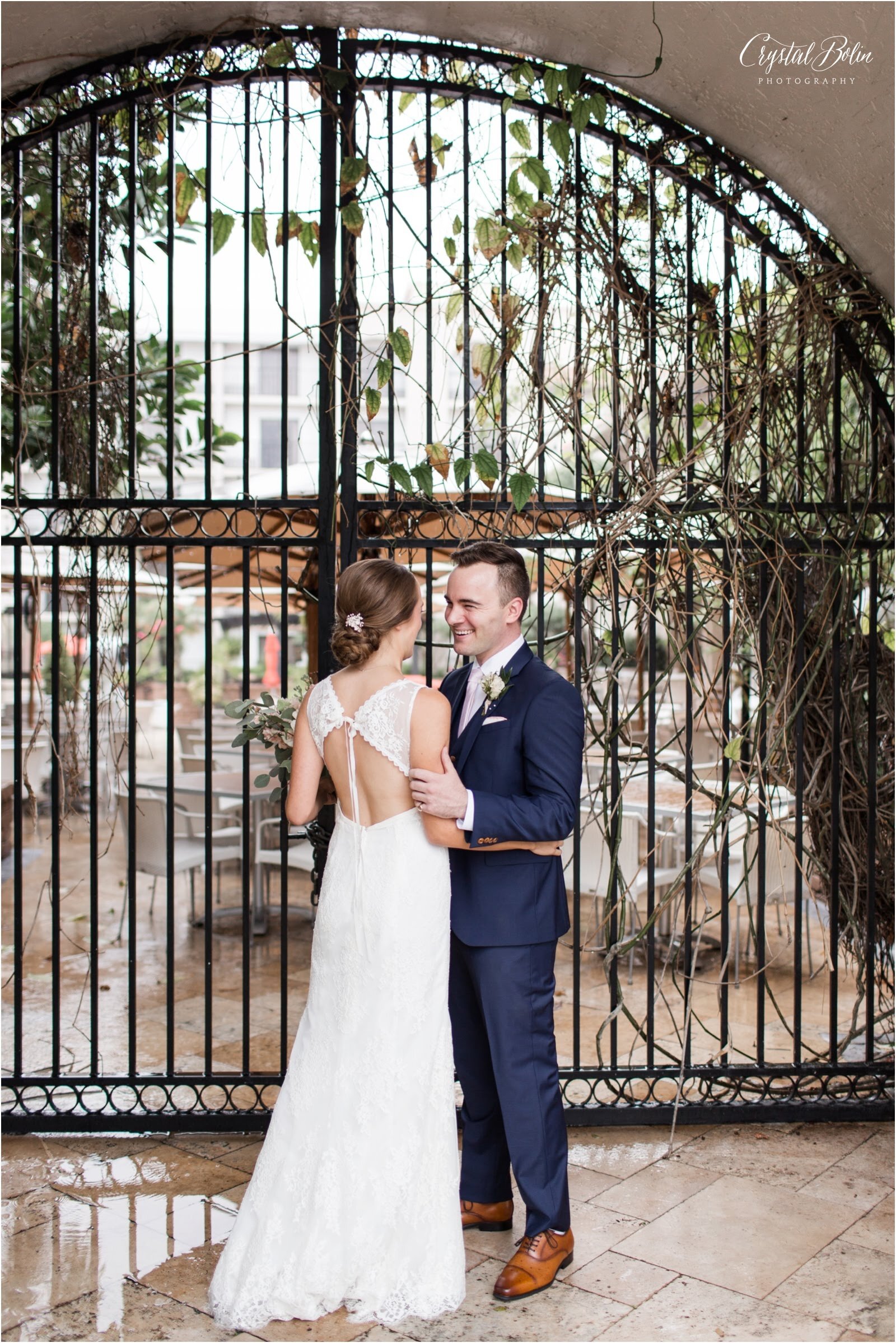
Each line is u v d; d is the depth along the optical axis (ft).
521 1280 8.52
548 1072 8.82
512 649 9.23
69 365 13.53
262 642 66.28
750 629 12.20
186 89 11.56
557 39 11.13
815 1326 8.11
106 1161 10.91
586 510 11.84
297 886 23.24
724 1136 11.63
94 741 11.60
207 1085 11.51
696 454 11.76
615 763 11.87
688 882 11.90
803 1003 15.57
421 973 8.34
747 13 9.66
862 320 12.47
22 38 10.80
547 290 11.78
